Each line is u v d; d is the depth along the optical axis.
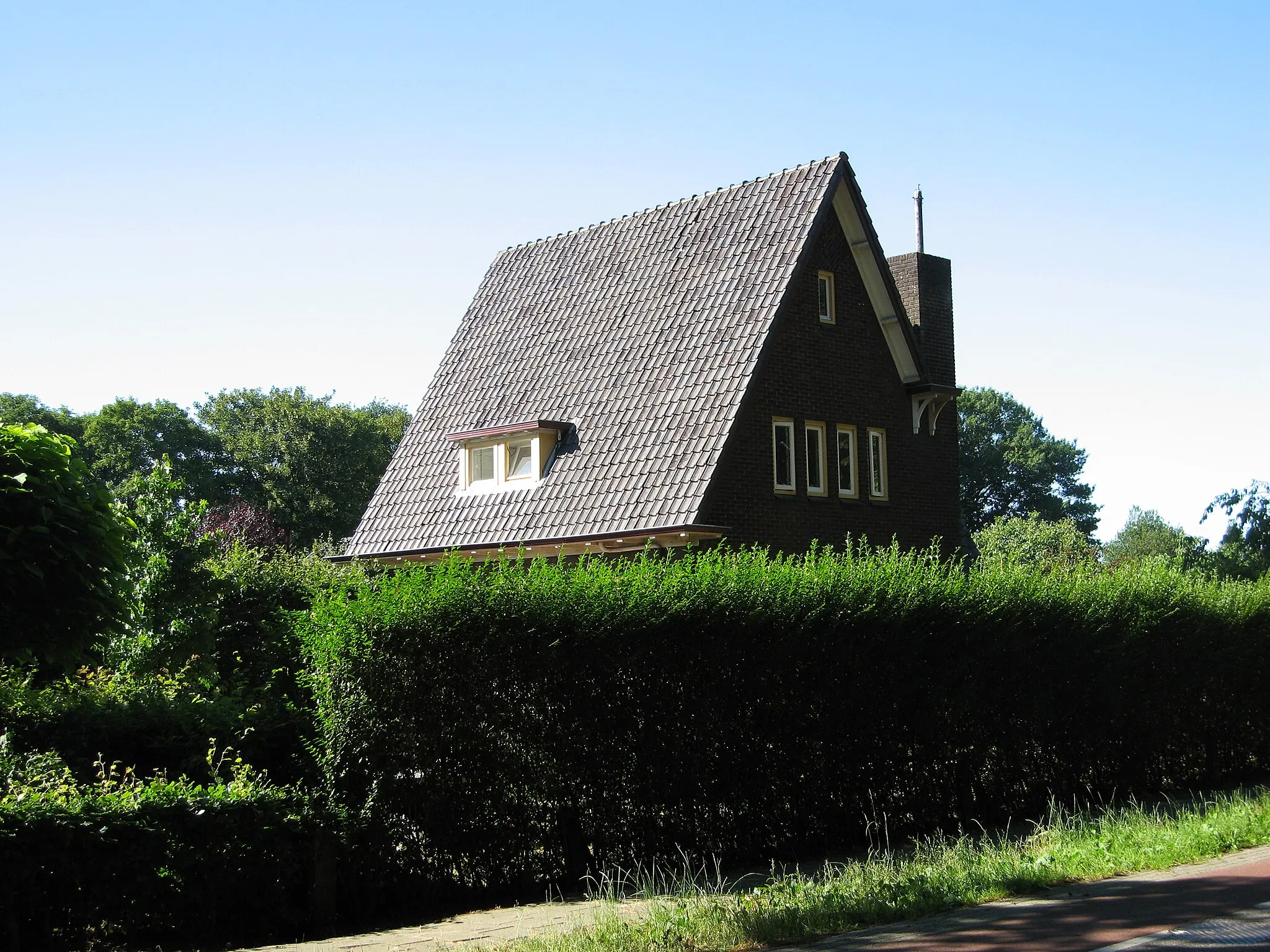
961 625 15.24
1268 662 20.72
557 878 11.72
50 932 9.17
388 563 26.78
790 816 13.39
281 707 13.32
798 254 24.61
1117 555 73.06
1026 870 11.05
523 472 26.03
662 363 25.19
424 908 11.08
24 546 10.84
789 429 24.75
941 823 14.88
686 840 12.55
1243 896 10.00
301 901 10.45
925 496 27.50
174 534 18.42
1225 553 32.34
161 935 9.68
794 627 13.52
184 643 18.22
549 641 11.77
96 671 16.92
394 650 11.08
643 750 12.30
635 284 27.72
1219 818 13.80
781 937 9.00
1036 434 77.56
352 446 55.12
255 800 10.12
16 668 13.89
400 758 11.02
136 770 12.20
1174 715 18.77
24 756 11.29
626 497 23.31
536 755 11.70
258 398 58.66
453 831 11.24
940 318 29.03
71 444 12.06
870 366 26.70
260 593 20.83
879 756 14.31
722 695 12.93
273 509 53.41
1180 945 8.30
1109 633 17.55
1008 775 15.91
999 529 55.94
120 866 9.41
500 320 30.64
